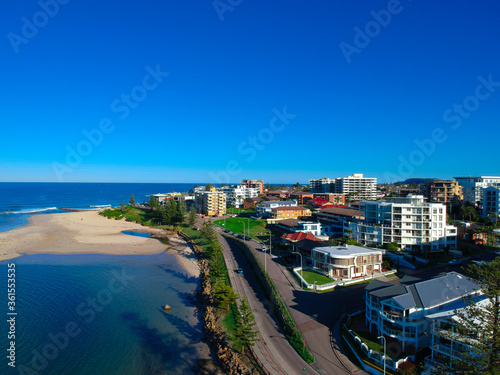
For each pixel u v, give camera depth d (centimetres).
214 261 8481
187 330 5525
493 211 13075
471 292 4694
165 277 8262
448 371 3259
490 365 3067
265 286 6819
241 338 4516
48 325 5625
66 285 7544
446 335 3709
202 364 4559
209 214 18825
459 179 19138
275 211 14775
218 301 5878
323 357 4231
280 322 5266
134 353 4825
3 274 8312
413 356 3953
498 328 3120
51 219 18512
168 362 4619
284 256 9000
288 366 4062
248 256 9381
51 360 4603
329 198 19975
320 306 5728
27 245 11725
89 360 4625
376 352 4047
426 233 8894
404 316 4203
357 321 5084
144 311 6225
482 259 8156
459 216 13688
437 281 4800
